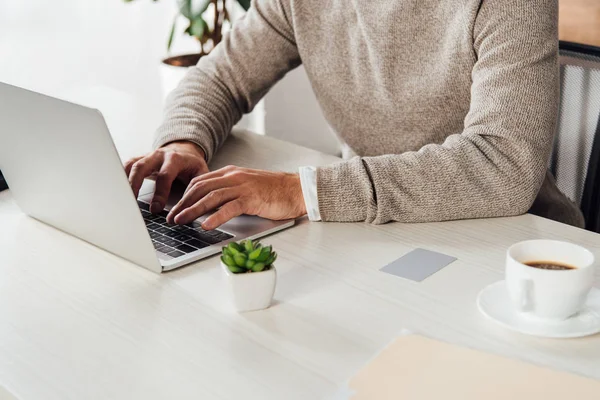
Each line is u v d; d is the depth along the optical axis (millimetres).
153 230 1152
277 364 822
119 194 982
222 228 1156
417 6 1408
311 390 776
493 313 895
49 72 3008
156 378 806
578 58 1497
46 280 1025
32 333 899
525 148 1188
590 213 1523
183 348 857
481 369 786
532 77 1229
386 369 792
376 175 1177
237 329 891
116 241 1060
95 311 942
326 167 1208
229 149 1545
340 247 1101
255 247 941
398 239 1124
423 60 1437
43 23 2949
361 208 1171
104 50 3072
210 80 1596
